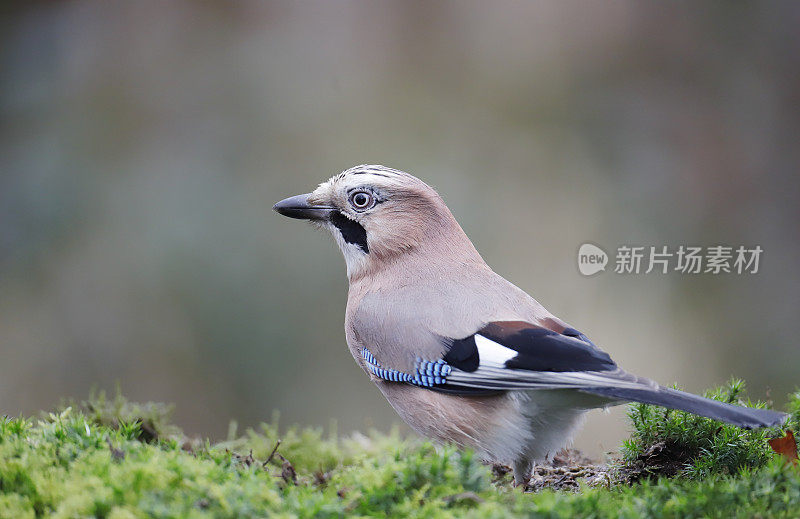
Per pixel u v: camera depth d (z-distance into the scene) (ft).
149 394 40.24
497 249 44.16
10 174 44.45
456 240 23.73
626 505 15.19
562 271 43.86
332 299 40.88
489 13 49.57
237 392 40.01
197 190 43.80
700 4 49.32
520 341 19.89
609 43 49.44
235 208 43.45
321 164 45.44
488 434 20.63
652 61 49.24
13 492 14.85
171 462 15.34
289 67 48.08
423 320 21.59
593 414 36.24
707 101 48.42
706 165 47.42
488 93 48.44
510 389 19.80
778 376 41.11
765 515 14.64
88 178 44.21
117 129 46.09
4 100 46.88
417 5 49.88
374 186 23.61
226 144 45.80
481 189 45.55
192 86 47.39
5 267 42.24
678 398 16.97
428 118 47.62
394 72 48.62
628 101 48.49
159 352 40.57
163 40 48.37
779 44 48.65
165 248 41.96
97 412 23.24
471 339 20.74
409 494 15.08
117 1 48.70
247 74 47.65
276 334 40.50
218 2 49.21
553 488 20.80
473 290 22.12
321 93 47.57
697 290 43.21
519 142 47.26
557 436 20.58
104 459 15.39
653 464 19.58
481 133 47.32
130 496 13.93
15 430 17.29
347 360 40.29
